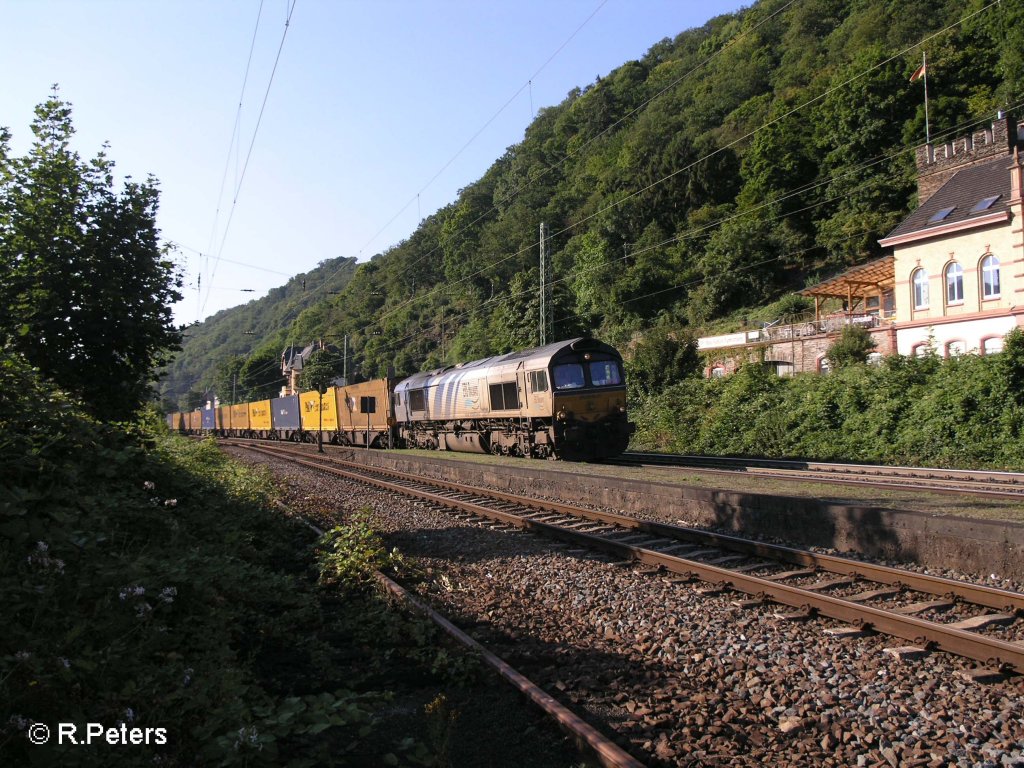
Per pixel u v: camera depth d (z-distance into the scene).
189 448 20.09
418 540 11.20
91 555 4.98
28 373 6.29
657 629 6.40
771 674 5.26
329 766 3.89
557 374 19.95
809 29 74.19
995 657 5.20
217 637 5.19
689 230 61.62
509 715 4.67
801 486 12.73
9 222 8.05
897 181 51.16
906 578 7.25
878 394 21.30
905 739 4.19
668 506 12.26
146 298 8.81
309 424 43.03
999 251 26.70
